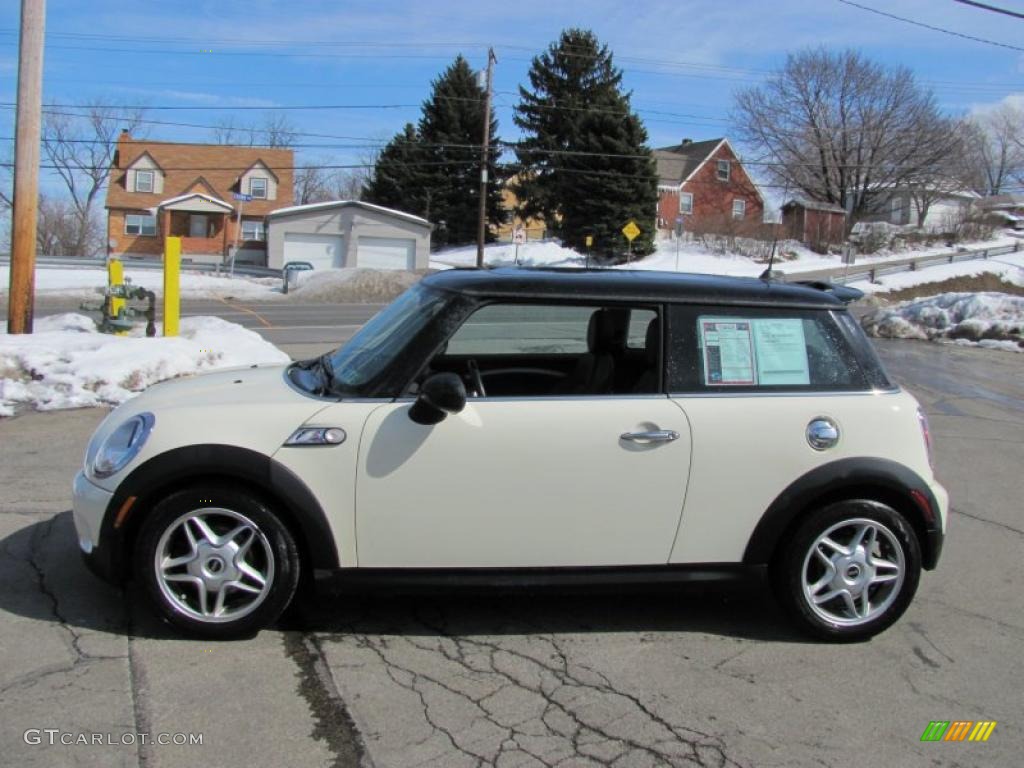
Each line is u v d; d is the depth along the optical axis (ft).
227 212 166.61
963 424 30.45
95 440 12.36
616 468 11.82
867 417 12.39
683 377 12.23
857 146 178.40
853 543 12.50
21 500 17.47
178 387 12.95
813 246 171.73
